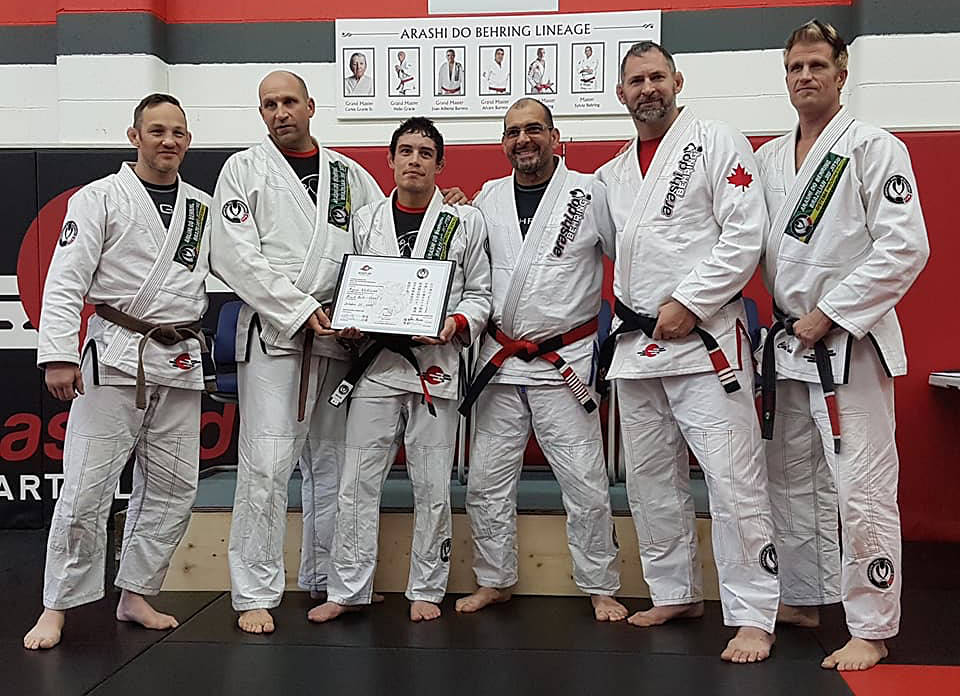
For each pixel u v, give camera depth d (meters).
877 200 2.57
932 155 4.22
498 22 5.35
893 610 2.62
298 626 3.00
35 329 4.57
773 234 2.77
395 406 3.09
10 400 4.59
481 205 3.26
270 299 2.93
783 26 5.23
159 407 2.96
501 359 3.14
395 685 2.46
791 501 2.96
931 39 4.98
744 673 2.55
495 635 2.91
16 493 4.61
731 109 5.27
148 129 2.84
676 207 2.84
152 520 3.02
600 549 3.13
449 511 3.16
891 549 2.62
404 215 3.14
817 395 2.69
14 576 3.69
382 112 5.44
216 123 5.50
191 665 2.62
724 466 2.78
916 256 2.51
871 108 5.05
